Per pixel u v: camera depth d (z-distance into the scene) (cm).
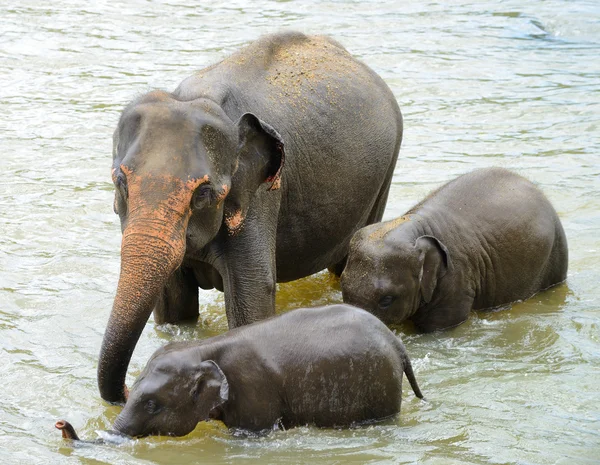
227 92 1120
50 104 2164
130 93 2261
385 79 2419
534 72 2512
